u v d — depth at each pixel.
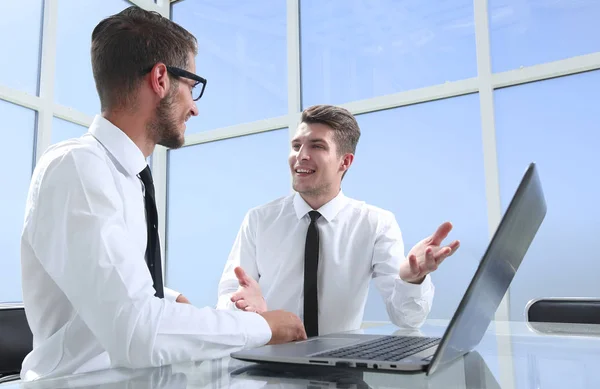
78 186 0.76
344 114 1.68
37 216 0.78
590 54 2.21
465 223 2.48
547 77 2.31
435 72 2.62
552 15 2.34
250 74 3.20
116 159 0.98
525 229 0.58
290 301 1.64
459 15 2.58
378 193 2.71
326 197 1.69
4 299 2.41
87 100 2.96
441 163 2.57
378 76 2.78
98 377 0.53
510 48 2.42
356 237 1.67
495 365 0.57
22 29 2.57
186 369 0.58
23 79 2.56
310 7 3.01
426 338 0.77
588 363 0.58
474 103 2.50
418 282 1.25
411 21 2.71
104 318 0.69
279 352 0.60
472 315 0.54
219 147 3.27
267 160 3.09
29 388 0.47
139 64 0.97
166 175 3.43
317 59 2.96
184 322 0.69
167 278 3.37
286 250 1.69
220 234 3.23
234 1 3.31
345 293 1.61
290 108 2.95
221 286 1.68
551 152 2.30
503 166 2.39
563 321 1.43
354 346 0.66
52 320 0.90
